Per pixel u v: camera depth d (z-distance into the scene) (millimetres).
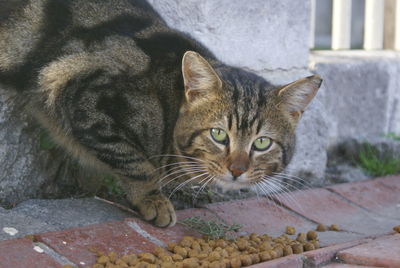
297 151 1139
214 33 1073
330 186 1111
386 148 1265
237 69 973
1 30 941
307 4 1163
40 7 942
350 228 1005
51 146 967
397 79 1322
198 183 963
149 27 950
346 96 1257
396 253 872
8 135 939
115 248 855
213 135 896
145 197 929
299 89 922
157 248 861
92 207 930
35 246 826
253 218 986
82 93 902
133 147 909
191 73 894
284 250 883
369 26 1441
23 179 956
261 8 1110
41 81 925
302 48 1169
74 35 927
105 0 955
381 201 1106
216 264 830
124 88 898
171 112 913
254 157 908
